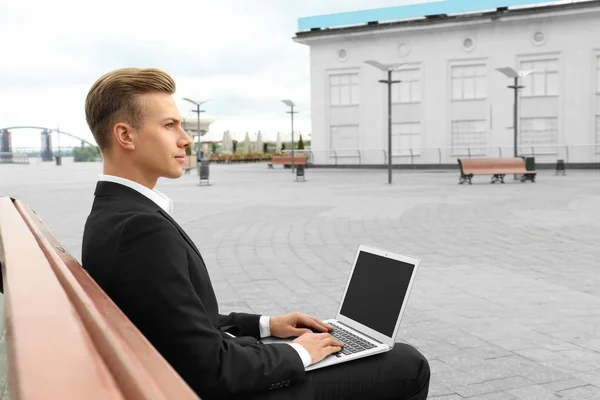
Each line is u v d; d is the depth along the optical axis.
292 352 1.96
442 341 4.82
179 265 1.82
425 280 7.07
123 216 1.89
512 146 41.03
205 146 75.50
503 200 16.94
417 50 43.12
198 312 1.81
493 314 5.60
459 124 42.59
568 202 16.06
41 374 0.75
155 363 0.88
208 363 1.77
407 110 43.97
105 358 0.81
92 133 2.06
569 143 39.53
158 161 2.02
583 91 38.97
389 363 2.16
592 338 4.84
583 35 38.62
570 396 3.70
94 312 1.02
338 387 2.05
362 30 43.94
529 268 7.68
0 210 2.97
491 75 41.25
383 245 9.61
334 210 14.91
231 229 11.70
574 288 6.57
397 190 21.69
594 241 9.64
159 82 2.02
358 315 2.46
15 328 0.93
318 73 46.44
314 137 47.09
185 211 15.16
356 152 45.78
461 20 40.91
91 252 1.88
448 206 15.46
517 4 40.34
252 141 69.50
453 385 3.90
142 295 1.77
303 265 8.09
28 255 1.59
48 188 24.45
